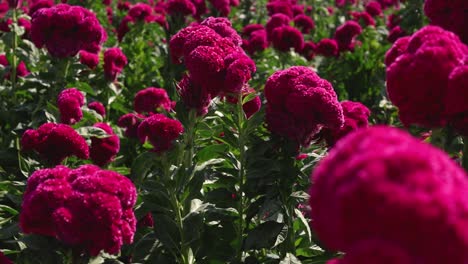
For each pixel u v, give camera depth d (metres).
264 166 3.28
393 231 1.18
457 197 1.19
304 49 8.95
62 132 3.60
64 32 5.21
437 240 1.17
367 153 1.25
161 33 9.25
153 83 8.06
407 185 1.18
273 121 3.26
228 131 3.52
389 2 12.87
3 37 6.01
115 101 6.87
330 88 3.21
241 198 3.55
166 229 3.49
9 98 6.31
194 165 3.48
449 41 2.31
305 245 3.53
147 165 3.58
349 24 8.73
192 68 3.31
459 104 2.23
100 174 2.74
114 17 11.64
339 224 1.24
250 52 8.07
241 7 12.44
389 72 2.39
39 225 2.71
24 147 3.62
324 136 3.57
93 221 2.59
